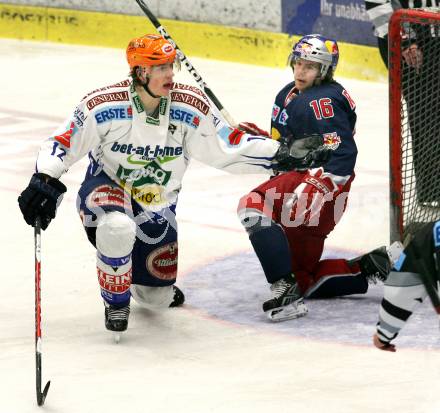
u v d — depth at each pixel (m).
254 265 15.95
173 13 36.59
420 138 15.70
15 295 14.45
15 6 38.62
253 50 35.06
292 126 13.68
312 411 10.26
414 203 15.70
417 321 13.11
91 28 37.94
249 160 12.73
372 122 27.17
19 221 18.42
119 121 12.16
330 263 14.11
